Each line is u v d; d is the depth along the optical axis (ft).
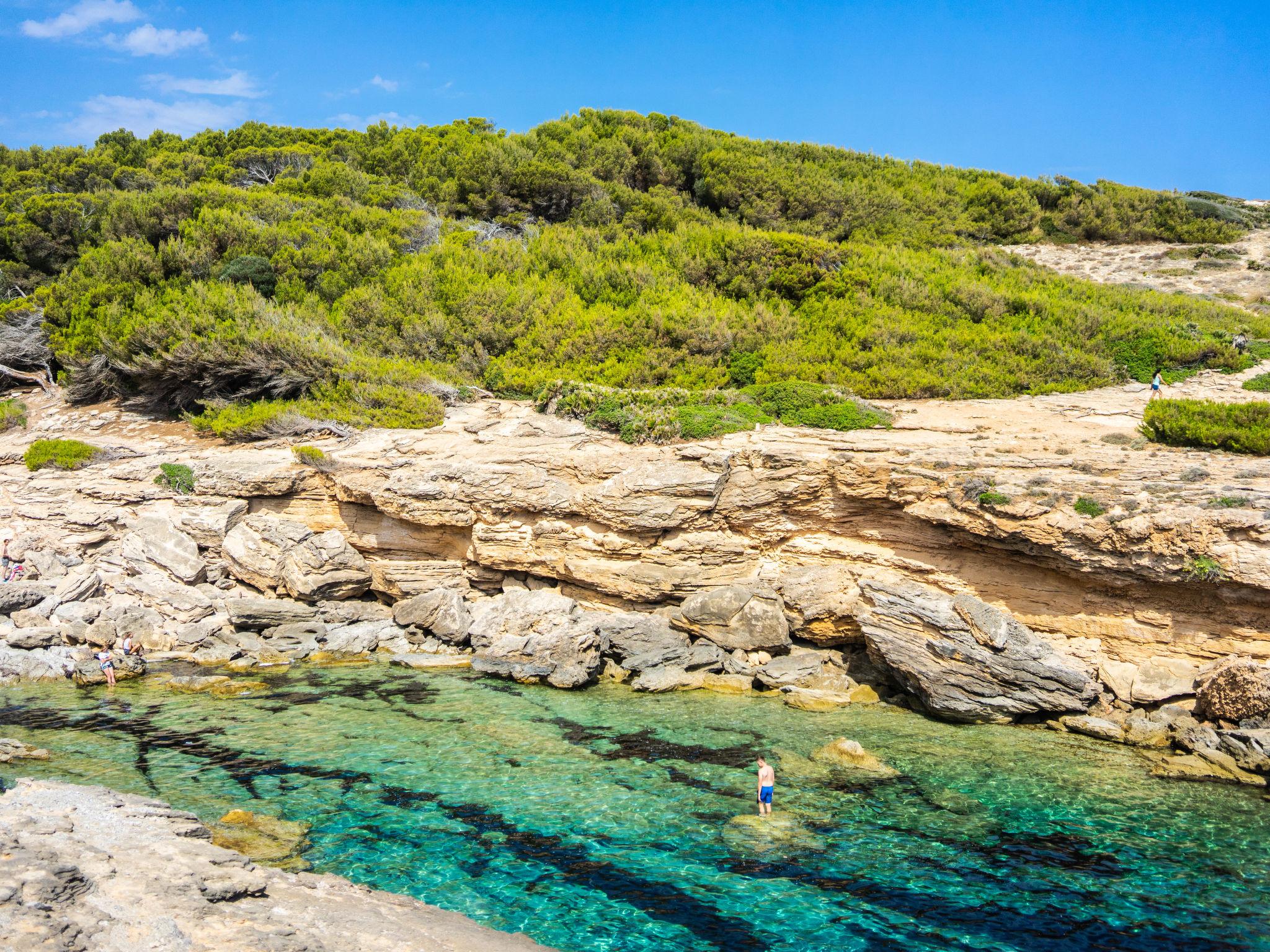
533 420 111.75
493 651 87.04
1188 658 70.28
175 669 85.61
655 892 45.68
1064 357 127.03
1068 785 59.62
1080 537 71.15
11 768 59.36
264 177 211.20
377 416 116.47
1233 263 202.18
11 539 102.53
